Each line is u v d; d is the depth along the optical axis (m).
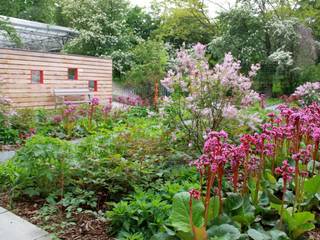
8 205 2.95
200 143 4.07
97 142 3.83
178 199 2.21
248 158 2.85
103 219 2.63
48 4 21.44
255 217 2.50
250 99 4.19
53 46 20.42
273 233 2.19
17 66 8.66
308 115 3.34
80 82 10.55
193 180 3.25
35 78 9.98
